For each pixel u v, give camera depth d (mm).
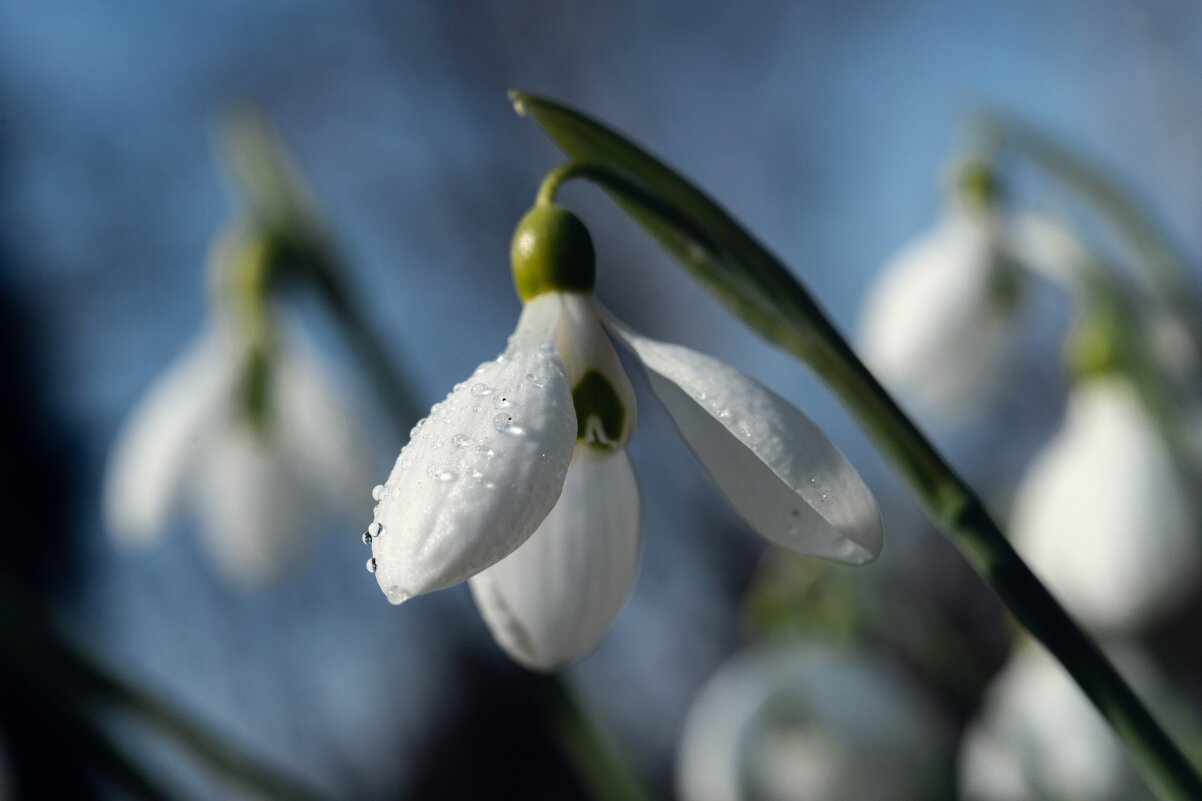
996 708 397
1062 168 391
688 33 1125
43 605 317
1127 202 381
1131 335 355
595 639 248
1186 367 373
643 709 969
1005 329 413
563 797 897
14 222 973
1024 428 863
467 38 1158
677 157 1137
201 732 321
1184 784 243
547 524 247
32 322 933
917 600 447
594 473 248
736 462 239
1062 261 384
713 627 980
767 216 1099
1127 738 245
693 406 241
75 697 316
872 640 450
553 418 234
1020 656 401
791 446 233
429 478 229
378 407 414
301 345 402
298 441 399
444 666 903
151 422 394
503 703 893
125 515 382
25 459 829
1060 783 378
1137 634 352
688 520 984
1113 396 354
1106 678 245
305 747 873
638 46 1146
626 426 249
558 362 240
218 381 394
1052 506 353
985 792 389
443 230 1146
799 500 238
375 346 392
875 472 821
